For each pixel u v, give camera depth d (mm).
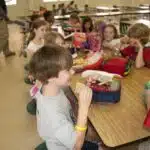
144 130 973
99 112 1128
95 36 2400
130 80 1522
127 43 2133
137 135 942
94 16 5184
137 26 1881
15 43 5984
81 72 1638
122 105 1195
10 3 9672
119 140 916
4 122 2445
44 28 2545
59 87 1057
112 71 1571
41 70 979
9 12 9711
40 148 1520
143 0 9414
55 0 10086
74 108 1262
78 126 986
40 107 1038
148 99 1146
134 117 1077
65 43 2438
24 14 10008
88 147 1256
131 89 1383
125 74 1574
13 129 2318
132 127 997
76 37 2400
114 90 1199
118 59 1632
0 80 3602
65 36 2832
